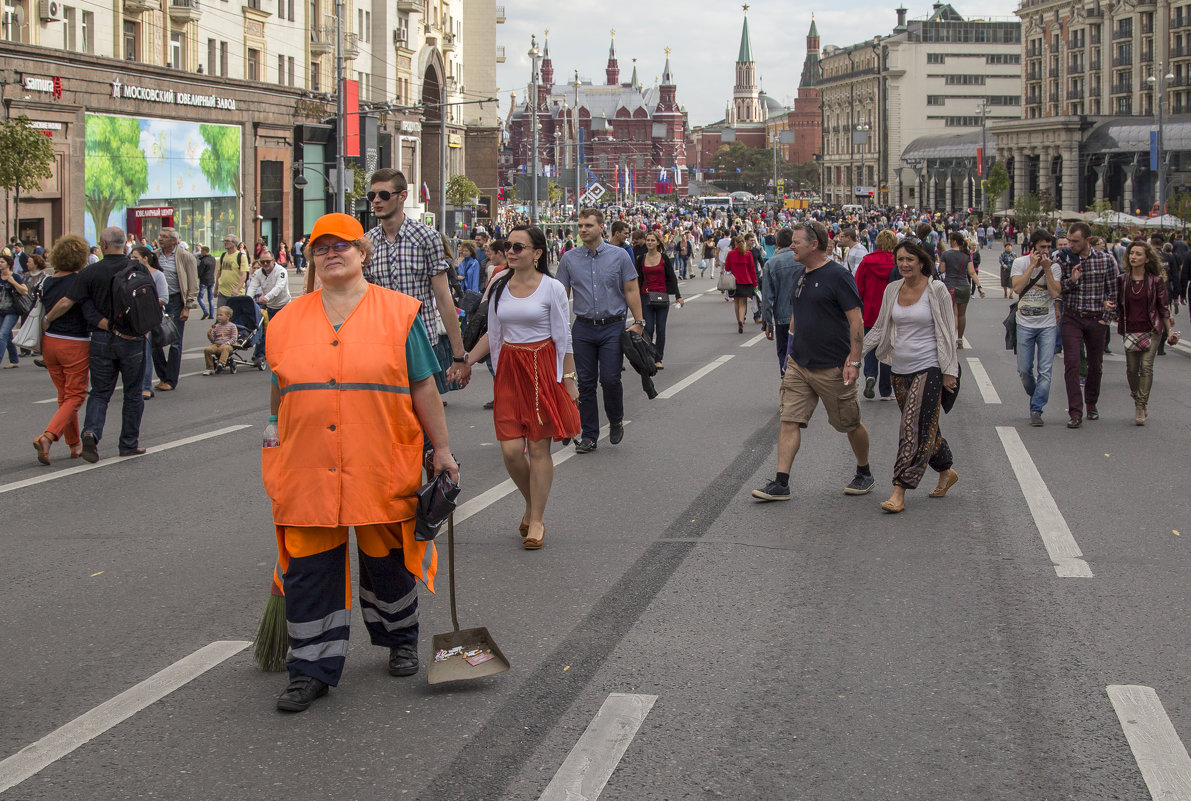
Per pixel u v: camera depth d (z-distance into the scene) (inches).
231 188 1827.0
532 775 174.9
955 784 171.9
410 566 206.5
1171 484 376.8
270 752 183.2
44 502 361.1
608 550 301.0
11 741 188.2
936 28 6845.5
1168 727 191.5
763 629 239.8
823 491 370.0
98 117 1476.4
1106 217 2645.2
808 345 351.6
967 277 738.8
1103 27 4707.2
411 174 2775.6
